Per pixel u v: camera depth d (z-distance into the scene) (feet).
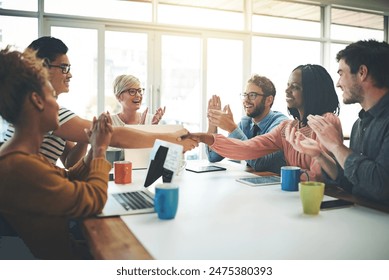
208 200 4.34
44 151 5.23
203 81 14.80
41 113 3.33
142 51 13.84
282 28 16.20
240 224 3.44
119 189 4.90
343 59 4.68
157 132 6.35
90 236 3.12
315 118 4.71
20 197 3.07
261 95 7.53
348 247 2.88
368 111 4.56
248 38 15.44
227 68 15.23
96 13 13.09
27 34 12.37
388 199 4.11
